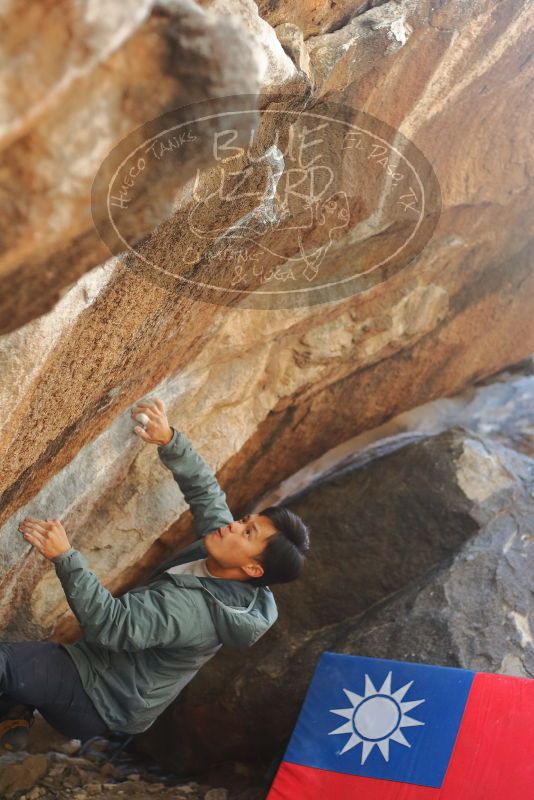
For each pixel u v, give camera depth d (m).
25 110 1.03
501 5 2.67
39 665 2.58
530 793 2.54
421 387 4.44
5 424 1.93
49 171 1.11
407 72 2.64
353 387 4.14
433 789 2.63
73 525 3.21
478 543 3.55
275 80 1.90
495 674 2.88
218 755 3.53
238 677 3.47
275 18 2.16
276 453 4.13
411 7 2.44
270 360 3.63
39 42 1.01
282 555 2.60
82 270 1.34
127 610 2.47
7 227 1.13
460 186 3.41
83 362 2.17
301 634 3.60
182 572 2.69
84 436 2.81
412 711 2.84
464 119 3.10
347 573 3.69
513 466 3.87
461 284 4.09
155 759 3.66
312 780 2.76
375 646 3.30
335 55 2.29
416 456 3.85
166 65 1.13
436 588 3.40
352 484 3.87
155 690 2.68
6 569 2.91
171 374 3.16
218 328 3.16
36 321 1.73
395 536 3.71
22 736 2.76
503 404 4.88
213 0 1.59
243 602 2.66
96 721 2.67
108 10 1.02
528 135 3.37
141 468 3.38
